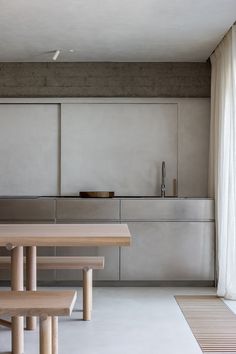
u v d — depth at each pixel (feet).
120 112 19.13
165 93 19.06
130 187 19.10
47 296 8.84
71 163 19.10
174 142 19.11
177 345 10.76
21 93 19.04
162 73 19.08
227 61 15.76
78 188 19.10
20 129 19.15
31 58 18.60
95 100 19.06
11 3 13.00
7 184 19.17
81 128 19.12
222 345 10.74
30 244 9.84
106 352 10.30
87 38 16.19
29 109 19.15
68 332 11.75
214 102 17.76
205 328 12.07
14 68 19.04
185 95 19.07
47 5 13.17
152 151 19.15
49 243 9.86
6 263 13.14
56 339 9.90
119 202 17.31
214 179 17.71
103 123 19.13
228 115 15.75
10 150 19.13
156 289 16.88
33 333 11.75
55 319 9.89
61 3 13.02
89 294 12.87
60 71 19.08
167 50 17.60
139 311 13.76
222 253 15.64
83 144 19.12
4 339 11.30
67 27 15.05
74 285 17.48
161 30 15.39
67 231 11.02
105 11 13.66
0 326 12.41
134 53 17.97
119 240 9.94
